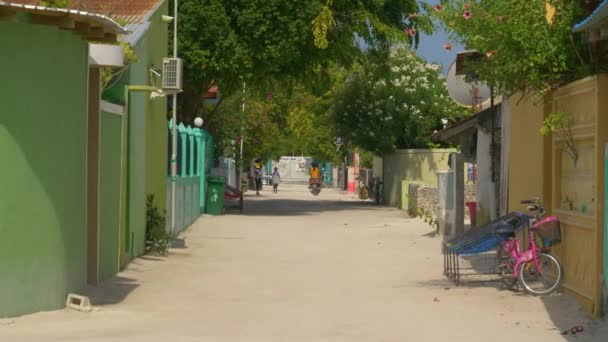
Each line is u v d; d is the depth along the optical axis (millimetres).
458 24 15180
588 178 13727
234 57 38438
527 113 18812
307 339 11734
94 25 13492
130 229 20141
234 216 39875
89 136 16109
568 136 14719
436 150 49344
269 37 38438
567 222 14938
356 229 32469
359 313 13961
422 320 13273
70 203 13898
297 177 131750
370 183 57938
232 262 21516
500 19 14641
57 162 13406
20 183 12680
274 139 69500
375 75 50906
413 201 40344
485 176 26625
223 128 49875
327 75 46531
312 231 31562
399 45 52031
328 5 40812
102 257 16938
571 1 14141
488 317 13469
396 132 52156
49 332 11883
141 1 23031
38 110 12938
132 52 17500
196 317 13555
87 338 11500
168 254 22672
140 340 11445
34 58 12836
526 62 14570
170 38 38344
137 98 20484
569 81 15047
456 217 28094
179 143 30500
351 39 44188
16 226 12672
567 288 14789
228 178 57156
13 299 12727
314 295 16062
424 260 22000
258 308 14516
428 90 52062
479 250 16391
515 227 15922
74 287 14203
